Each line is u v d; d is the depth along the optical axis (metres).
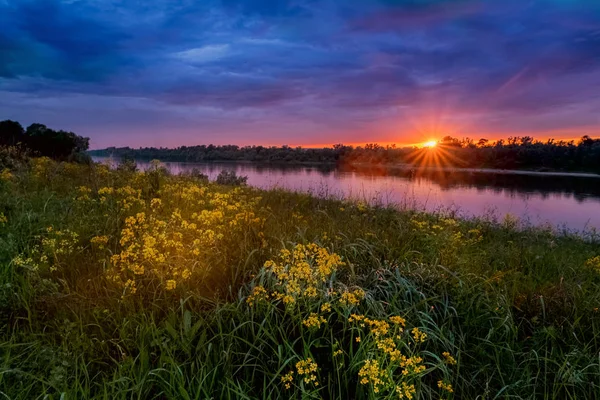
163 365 2.57
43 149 17.81
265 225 5.23
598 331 3.42
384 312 3.30
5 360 2.41
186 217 5.51
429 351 3.13
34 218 4.82
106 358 2.75
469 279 4.09
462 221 9.41
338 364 2.75
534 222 11.71
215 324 3.12
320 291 3.36
